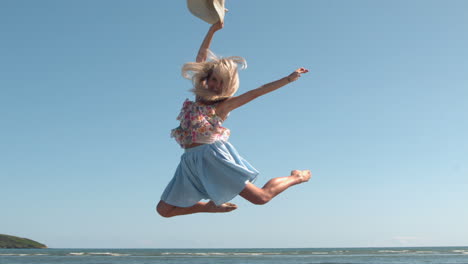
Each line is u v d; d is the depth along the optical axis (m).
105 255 68.94
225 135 3.92
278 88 3.73
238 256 64.50
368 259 51.34
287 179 3.93
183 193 3.97
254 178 3.77
